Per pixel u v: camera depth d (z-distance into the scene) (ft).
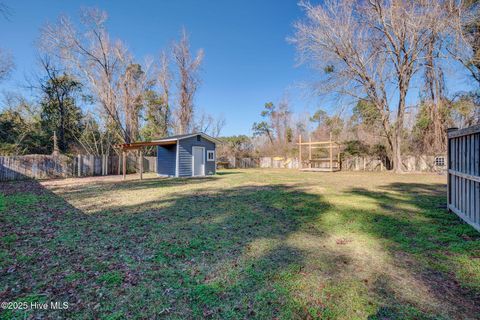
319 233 12.24
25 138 57.06
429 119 50.52
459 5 36.29
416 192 24.47
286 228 13.10
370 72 49.88
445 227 12.50
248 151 95.04
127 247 10.56
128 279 7.87
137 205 19.35
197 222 14.39
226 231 12.66
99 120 64.49
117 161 54.95
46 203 20.29
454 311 6.01
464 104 46.16
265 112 112.78
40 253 9.93
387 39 46.96
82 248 10.48
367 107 56.59
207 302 6.61
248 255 9.61
